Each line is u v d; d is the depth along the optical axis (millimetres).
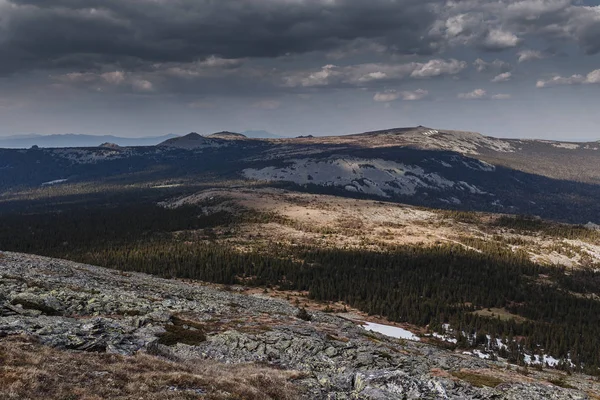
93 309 53469
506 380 46719
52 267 88375
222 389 32062
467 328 133375
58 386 26000
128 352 37781
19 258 93688
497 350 119312
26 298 50000
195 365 39031
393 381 39531
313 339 54969
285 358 48469
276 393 34562
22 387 24516
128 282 90250
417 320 139750
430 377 44062
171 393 28594
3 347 30219
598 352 118438
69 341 36094
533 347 125125
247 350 49000
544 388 43781
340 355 51094
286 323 66125
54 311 49406
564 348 121438
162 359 37688
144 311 57312
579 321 152750
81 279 78688
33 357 29219
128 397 26859
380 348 59031
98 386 27406
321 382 39938
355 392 38250
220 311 69562
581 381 82375
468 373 49250
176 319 57000
